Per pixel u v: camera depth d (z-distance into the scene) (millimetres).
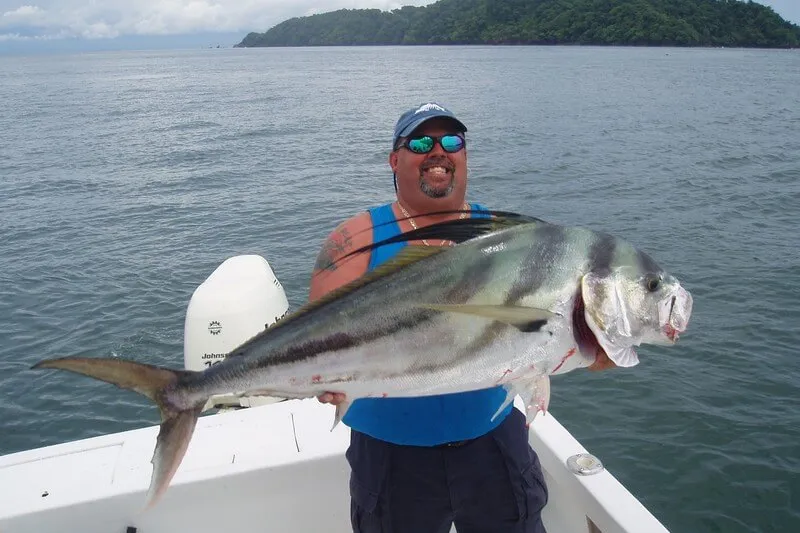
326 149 24969
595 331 2475
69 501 3164
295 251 12172
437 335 2461
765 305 8992
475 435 2807
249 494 3359
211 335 5281
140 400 7363
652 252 11289
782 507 5391
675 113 35312
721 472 5805
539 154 22688
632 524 2932
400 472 2855
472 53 134750
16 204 16656
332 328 2494
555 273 2498
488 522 2926
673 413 6629
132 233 13656
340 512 3494
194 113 40000
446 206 2986
